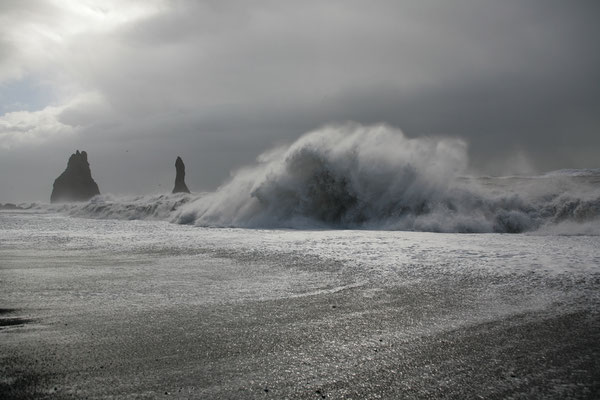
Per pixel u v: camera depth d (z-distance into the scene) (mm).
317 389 3492
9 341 4609
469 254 10312
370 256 10234
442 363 3998
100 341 4602
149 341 4605
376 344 4508
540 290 6758
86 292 6863
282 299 6387
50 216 36781
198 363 4016
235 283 7492
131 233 17266
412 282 7441
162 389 3475
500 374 3736
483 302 6109
